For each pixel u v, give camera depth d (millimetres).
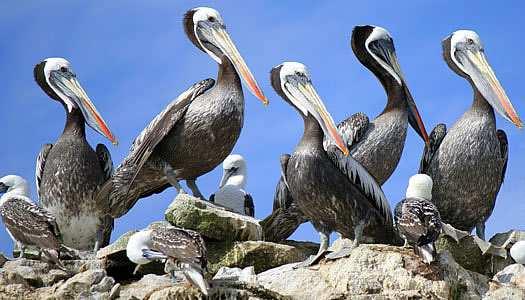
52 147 18984
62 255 16359
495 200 18531
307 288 15555
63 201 18516
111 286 15359
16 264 15789
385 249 15570
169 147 18078
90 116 19031
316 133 16516
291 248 17062
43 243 16078
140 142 18125
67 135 18844
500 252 17281
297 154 16359
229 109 17969
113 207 18359
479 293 16062
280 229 18656
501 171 18438
